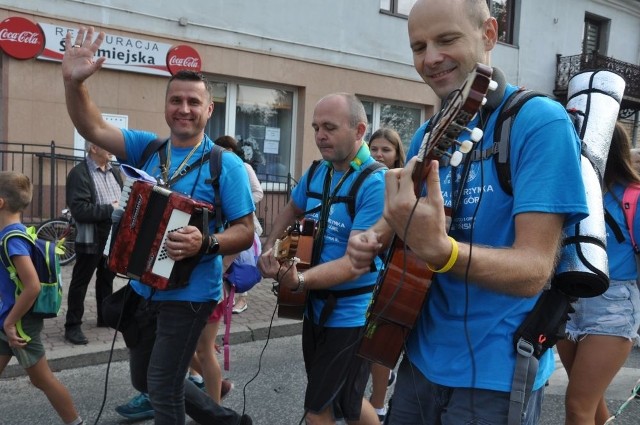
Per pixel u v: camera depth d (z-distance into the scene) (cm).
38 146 784
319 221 254
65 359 429
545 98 144
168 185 260
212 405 294
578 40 1435
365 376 245
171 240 234
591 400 258
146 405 347
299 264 248
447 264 127
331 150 246
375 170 244
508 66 1302
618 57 1544
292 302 246
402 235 129
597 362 255
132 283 265
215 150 267
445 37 146
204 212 241
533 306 150
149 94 873
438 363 156
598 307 256
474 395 149
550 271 131
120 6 830
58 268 303
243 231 261
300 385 414
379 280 174
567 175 132
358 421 248
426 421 164
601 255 151
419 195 130
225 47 935
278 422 353
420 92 1188
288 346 510
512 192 142
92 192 457
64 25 787
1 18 743
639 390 395
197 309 253
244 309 586
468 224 150
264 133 1022
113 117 840
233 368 448
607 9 1489
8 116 763
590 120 198
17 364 413
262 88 1010
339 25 1062
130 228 238
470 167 151
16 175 296
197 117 262
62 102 799
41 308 290
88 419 348
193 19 899
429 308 162
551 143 134
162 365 250
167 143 276
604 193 272
